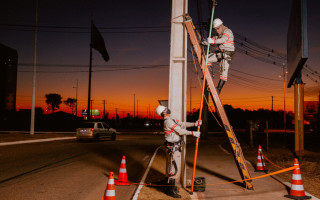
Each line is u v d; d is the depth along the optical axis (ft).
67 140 80.48
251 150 51.06
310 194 20.99
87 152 48.60
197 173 29.45
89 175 28.63
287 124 305.53
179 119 23.18
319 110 146.10
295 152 42.98
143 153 47.67
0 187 23.52
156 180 25.85
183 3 23.93
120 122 259.19
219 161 38.04
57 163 36.17
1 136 74.90
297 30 36.11
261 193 21.31
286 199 19.75
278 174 29.17
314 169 31.07
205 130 89.35
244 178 22.26
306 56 31.99
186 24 22.54
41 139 76.43
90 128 73.46
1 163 35.83
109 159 40.24
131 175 28.99
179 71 23.73
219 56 21.18
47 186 23.93
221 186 23.50
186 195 20.40
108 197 15.84
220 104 22.02
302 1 32.35
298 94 43.70
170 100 23.38
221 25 21.21
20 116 184.14
